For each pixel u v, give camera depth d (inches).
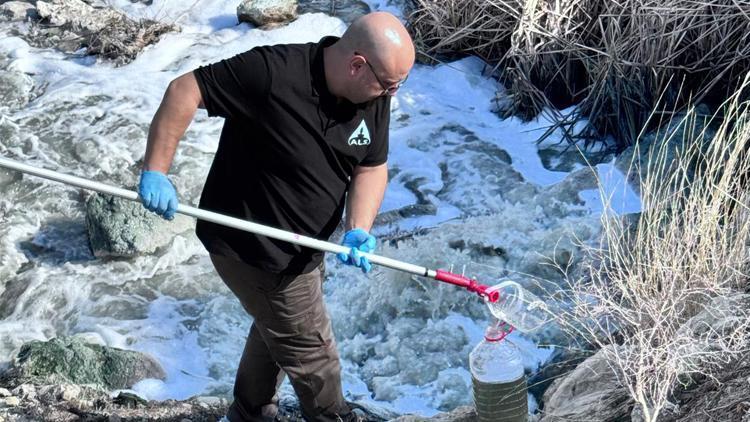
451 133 310.3
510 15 321.4
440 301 247.8
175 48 340.5
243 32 347.3
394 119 316.2
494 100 322.0
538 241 258.8
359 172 159.8
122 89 322.0
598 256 222.1
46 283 261.3
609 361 168.9
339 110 147.3
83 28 350.3
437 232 266.1
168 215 148.5
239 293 159.5
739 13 280.7
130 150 301.1
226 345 244.4
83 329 249.3
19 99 322.0
